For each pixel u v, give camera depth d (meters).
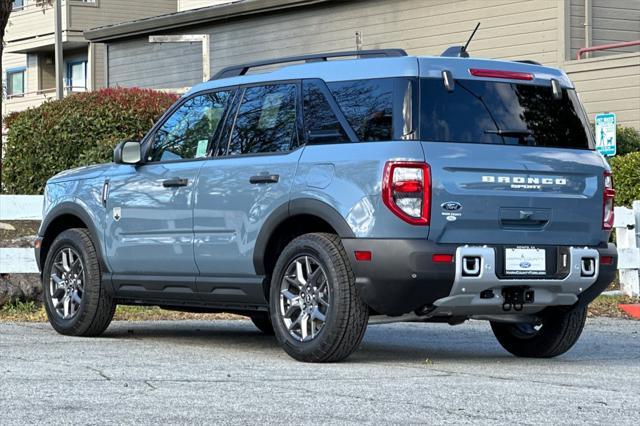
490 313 10.05
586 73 25.97
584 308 10.75
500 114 10.02
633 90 25.09
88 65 50.50
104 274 12.00
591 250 10.21
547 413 7.47
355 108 9.95
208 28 36.97
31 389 8.19
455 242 9.61
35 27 50.12
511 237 9.85
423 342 12.37
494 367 10.04
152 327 13.57
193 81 38.00
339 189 9.71
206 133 11.21
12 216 15.55
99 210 12.01
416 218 9.44
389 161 9.47
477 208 9.66
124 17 49.62
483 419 7.20
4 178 24.09
